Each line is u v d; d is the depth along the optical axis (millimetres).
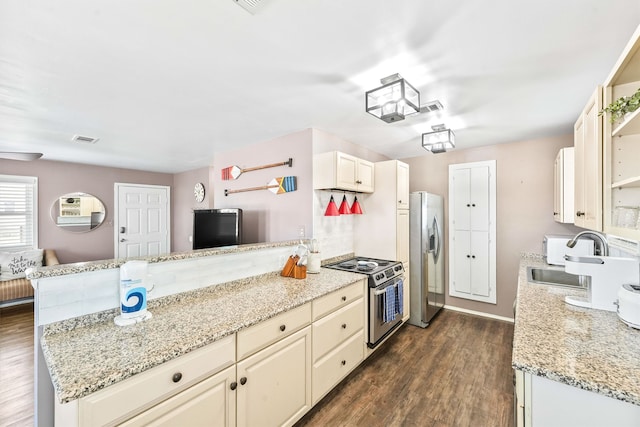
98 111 2369
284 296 1851
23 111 2338
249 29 1350
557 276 2582
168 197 5898
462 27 1330
